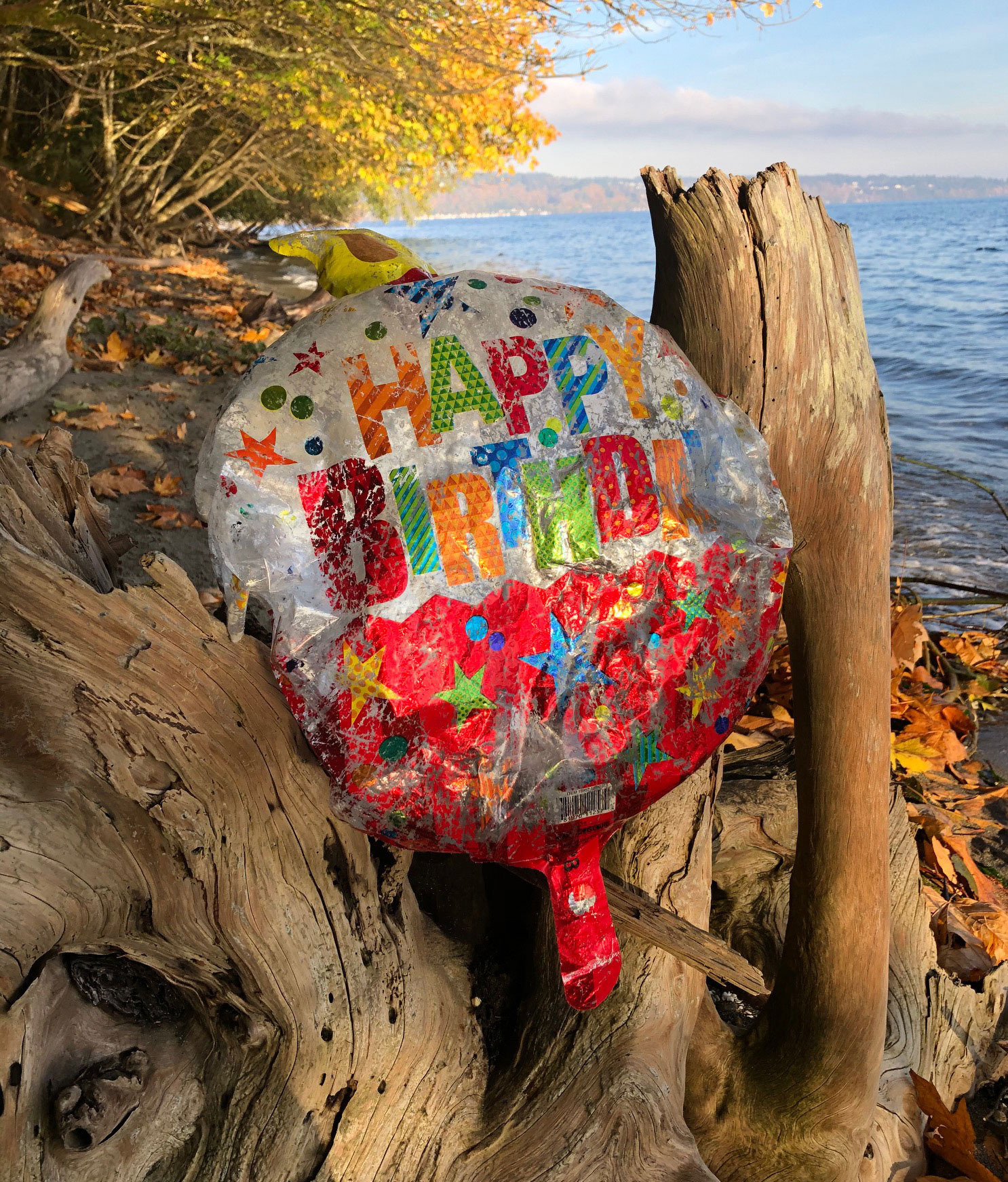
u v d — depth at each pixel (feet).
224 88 50.88
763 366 5.23
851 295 5.48
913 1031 7.27
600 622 4.37
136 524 15.84
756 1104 6.08
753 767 8.50
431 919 6.18
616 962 4.80
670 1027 5.78
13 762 4.00
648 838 6.21
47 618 3.99
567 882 4.69
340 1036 4.99
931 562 18.76
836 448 5.39
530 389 4.25
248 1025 4.89
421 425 4.12
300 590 4.07
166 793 4.33
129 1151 4.89
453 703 4.17
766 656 4.82
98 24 30.37
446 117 47.29
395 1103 5.29
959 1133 6.70
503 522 4.15
